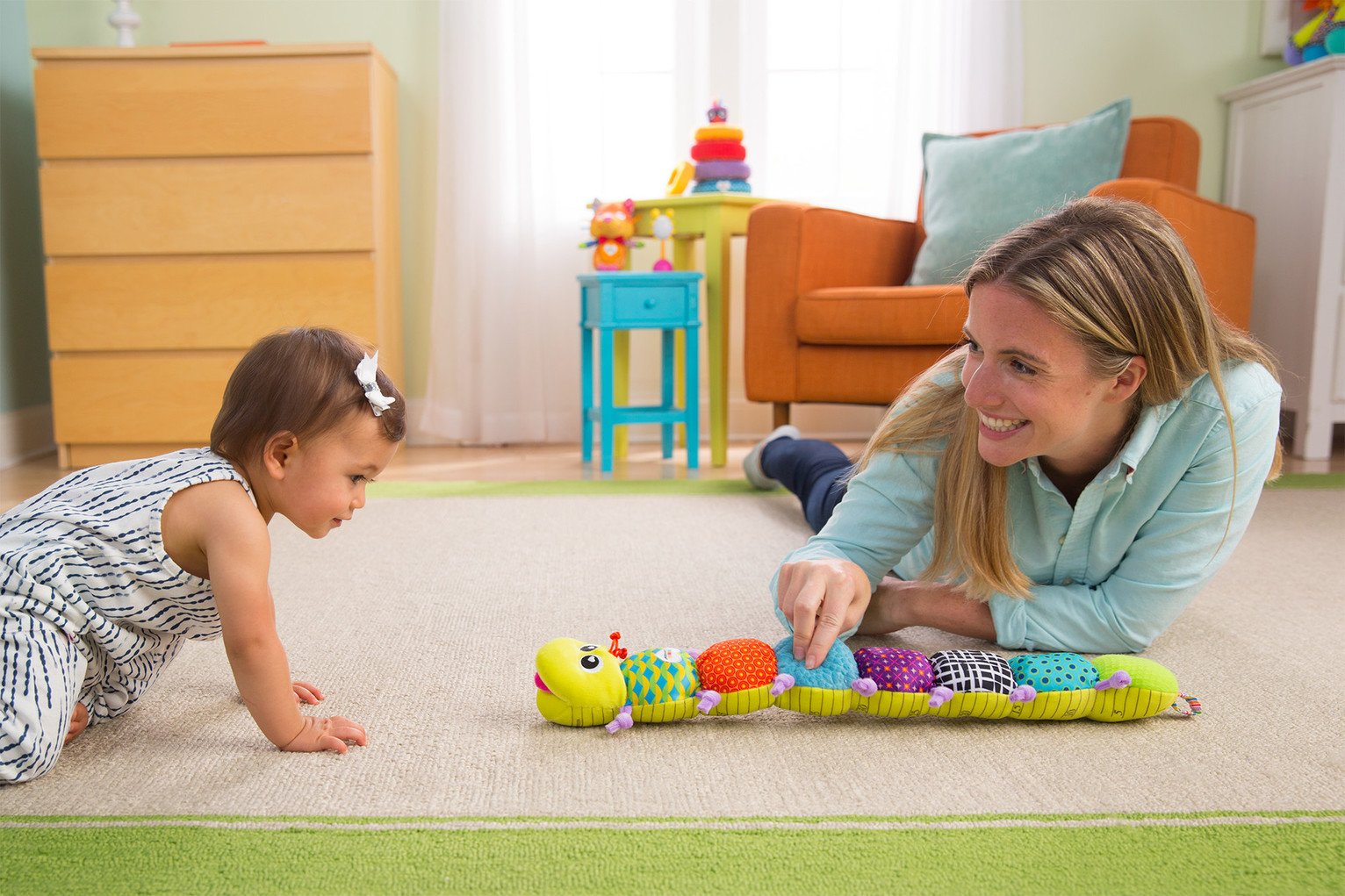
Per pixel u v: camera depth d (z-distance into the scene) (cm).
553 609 140
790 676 99
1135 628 116
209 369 290
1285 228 301
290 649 123
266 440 94
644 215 291
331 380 95
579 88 325
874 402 249
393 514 208
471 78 313
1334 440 324
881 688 99
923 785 87
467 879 72
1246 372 111
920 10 318
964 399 112
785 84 335
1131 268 95
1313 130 287
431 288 339
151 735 98
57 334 287
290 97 284
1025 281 93
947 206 271
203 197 286
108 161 286
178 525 92
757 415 344
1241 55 333
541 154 323
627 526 197
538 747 95
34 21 317
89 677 98
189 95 283
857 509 119
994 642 125
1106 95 334
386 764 91
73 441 289
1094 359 94
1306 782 89
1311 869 74
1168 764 92
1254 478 111
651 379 346
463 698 108
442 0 315
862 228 272
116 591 92
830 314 246
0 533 93
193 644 126
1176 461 109
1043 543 118
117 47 288
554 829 79
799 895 71
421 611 139
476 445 329
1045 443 99
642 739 97
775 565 165
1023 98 325
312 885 71
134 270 287
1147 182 220
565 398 337
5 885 71
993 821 81
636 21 331
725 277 285
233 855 75
